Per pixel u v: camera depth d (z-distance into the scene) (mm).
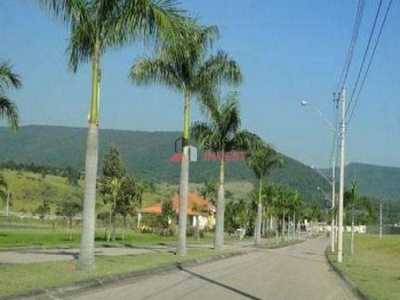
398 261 49000
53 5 22062
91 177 22375
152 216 91438
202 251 43094
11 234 54188
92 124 22391
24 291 15258
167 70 36031
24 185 117000
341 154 42781
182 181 36750
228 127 46844
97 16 22469
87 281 18844
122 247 44469
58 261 25391
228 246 59781
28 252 32688
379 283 24906
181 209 36531
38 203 109438
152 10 21922
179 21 22562
